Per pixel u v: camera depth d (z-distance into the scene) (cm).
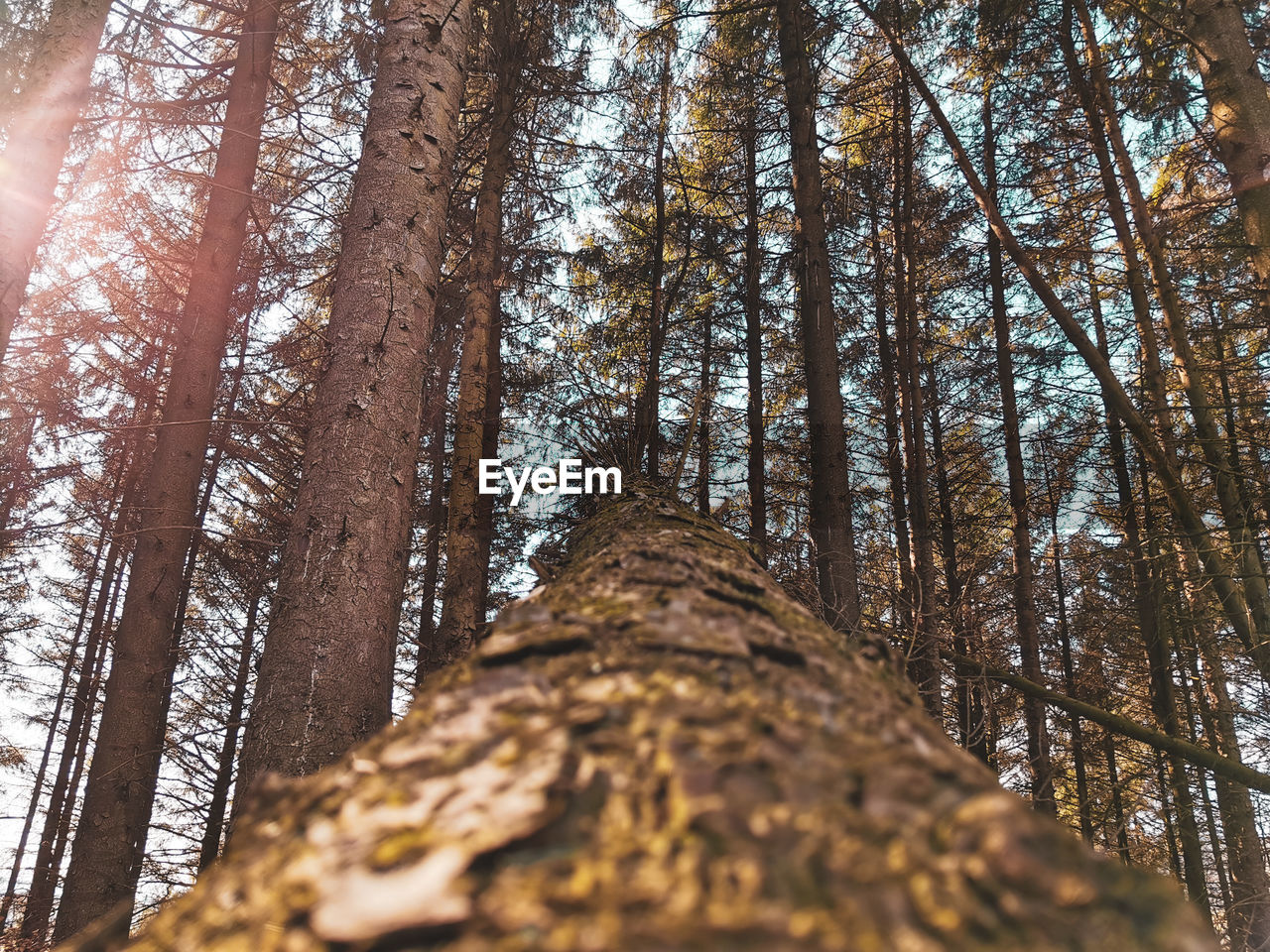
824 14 817
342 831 56
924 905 36
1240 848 719
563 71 843
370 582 265
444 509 972
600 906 37
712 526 270
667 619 94
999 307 993
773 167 1012
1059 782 1016
